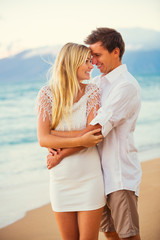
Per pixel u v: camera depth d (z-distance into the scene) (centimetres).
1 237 296
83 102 202
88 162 199
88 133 191
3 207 397
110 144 205
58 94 200
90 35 213
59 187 202
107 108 196
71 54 197
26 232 309
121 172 201
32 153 802
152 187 398
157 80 1809
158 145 772
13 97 1425
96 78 232
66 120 200
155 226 288
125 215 203
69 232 203
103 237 288
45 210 370
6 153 812
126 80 205
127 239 205
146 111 1184
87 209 196
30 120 1112
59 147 197
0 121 1091
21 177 586
